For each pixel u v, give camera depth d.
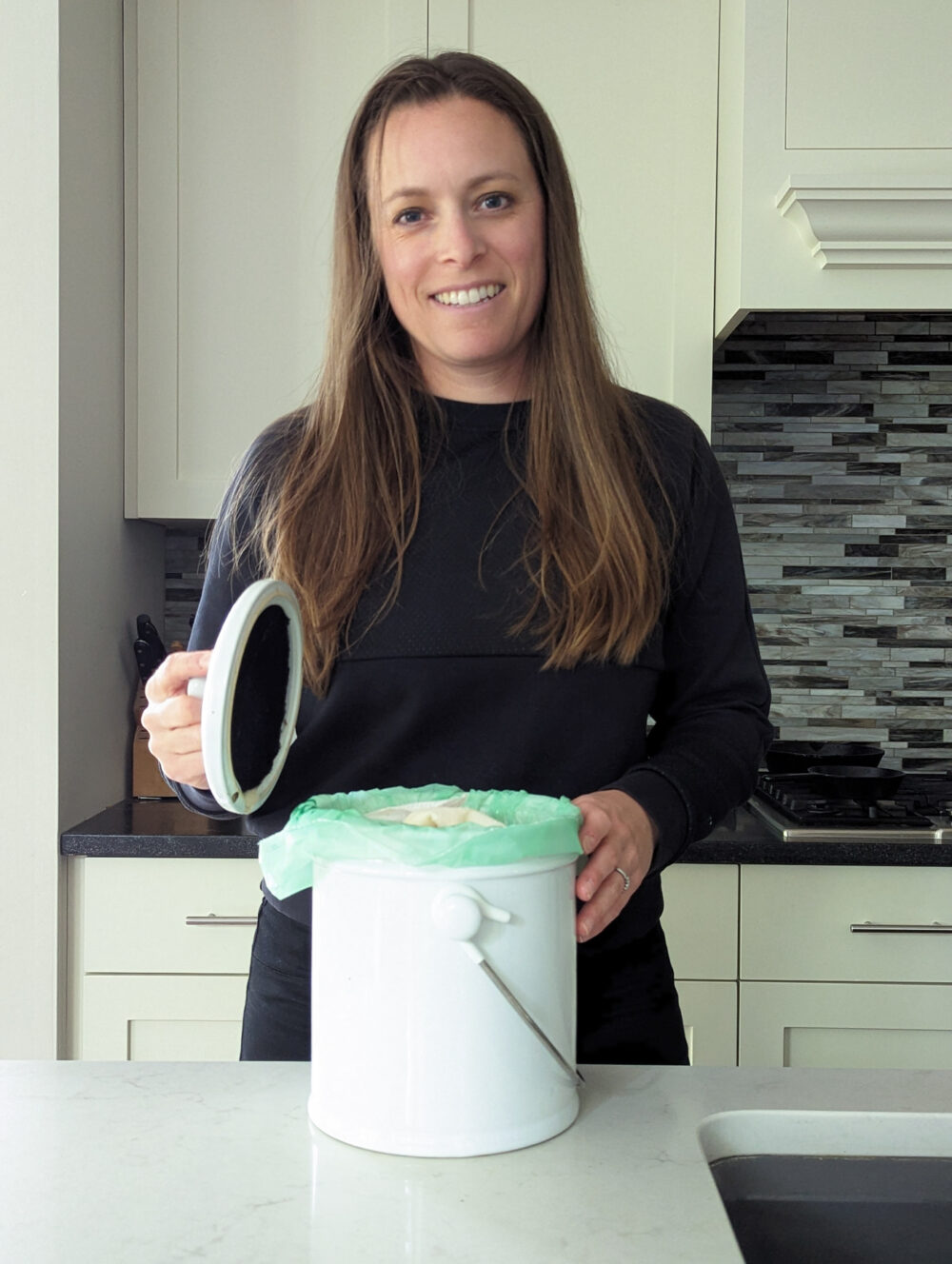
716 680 1.03
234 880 1.68
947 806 1.80
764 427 2.16
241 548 0.99
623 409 1.00
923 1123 0.66
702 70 1.89
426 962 0.60
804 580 2.17
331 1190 0.57
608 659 0.93
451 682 0.92
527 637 0.92
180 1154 0.60
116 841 1.66
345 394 0.95
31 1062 0.74
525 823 0.67
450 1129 0.60
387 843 0.60
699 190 1.89
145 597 2.10
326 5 1.92
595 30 1.89
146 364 1.95
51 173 1.65
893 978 1.65
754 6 1.77
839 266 1.76
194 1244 0.51
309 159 1.93
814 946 1.66
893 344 2.14
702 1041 1.67
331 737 0.94
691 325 1.90
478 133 0.87
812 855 1.64
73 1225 0.53
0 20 1.65
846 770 1.93
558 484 0.93
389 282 0.91
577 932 0.72
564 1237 0.52
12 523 1.67
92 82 1.80
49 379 1.66
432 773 0.94
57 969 1.67
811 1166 0.65
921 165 1.76
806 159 1.77
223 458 1.95
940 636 2.17
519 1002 0.61
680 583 1.01
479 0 1.90
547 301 0.95
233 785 0.61
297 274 1.93
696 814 0.86
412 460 0.94
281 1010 0.96
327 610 0.91
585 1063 0.93
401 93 0.90
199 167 1.93
